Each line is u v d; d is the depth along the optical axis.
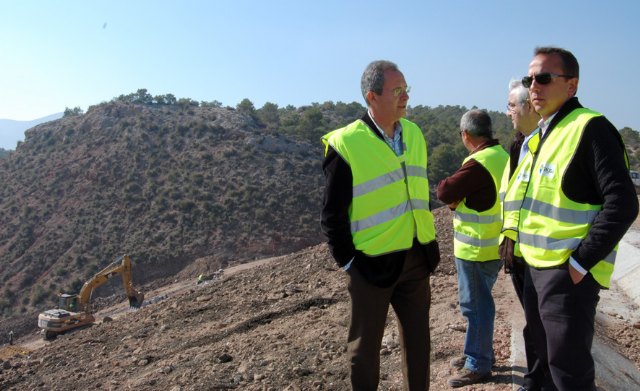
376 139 3.00
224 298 8.52
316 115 91.75
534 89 2.85
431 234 3.16
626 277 7.42
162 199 64.62
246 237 59.50
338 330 5.80
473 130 3.91
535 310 2.98
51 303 50.09
